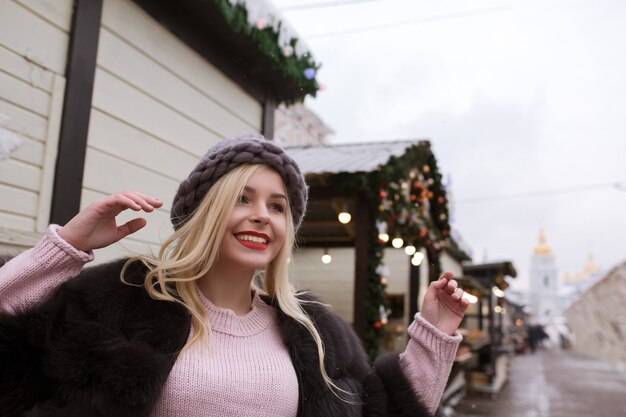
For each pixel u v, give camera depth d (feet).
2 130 7.32
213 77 12.02
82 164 8.44
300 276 27.81
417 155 20.86
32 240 7.57
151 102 10.14
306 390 4.51
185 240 4.57
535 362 74.38
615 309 64.44
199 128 11.51
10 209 7.41
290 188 4.96
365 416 4.98
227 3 10.43
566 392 40.16
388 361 5.36
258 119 13.76
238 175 4.55
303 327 4.83
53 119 8.04
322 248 27.58
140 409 3.71
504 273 44.37
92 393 3.66
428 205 26.04
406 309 29.12
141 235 9.84
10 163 7.43
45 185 7.87
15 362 3.72
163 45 10.47
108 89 9.14
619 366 63.77
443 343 5.23
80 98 8.44
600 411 31.17
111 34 9.23
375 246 16.43
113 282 4.25
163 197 10.39
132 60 9.68
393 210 18.20
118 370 3.69
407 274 29.27
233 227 4.56
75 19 8.41
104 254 8.97
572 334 142.82
